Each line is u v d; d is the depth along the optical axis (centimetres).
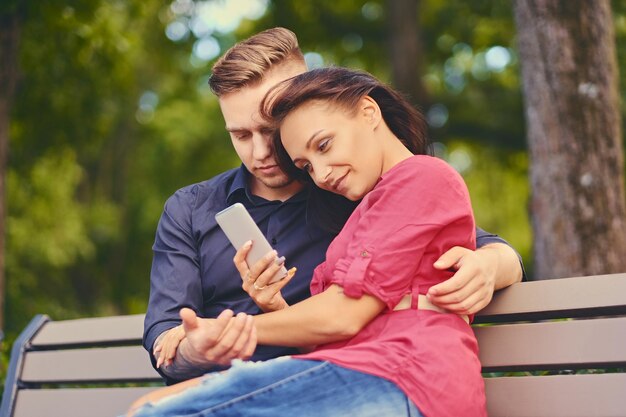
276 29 287
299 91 241
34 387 362
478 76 1628
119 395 328
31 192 1310
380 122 249
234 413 202
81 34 942
